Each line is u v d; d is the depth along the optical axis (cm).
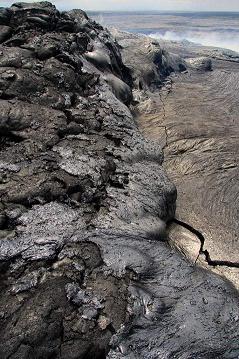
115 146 783
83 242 536
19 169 633
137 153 793
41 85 848
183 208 821
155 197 701
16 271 484
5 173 620
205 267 672
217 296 500
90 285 481
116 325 441
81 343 421
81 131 790
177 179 930
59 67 914
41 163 657
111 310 455
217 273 663
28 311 436
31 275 479
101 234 559
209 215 805
